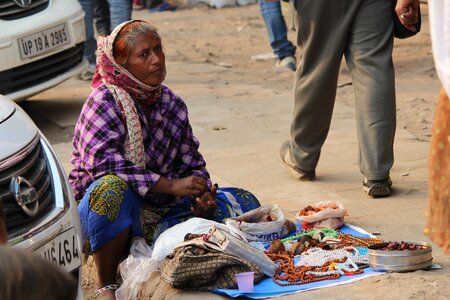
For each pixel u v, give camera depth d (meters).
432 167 3.88
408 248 5.25
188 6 19.88
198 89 11.16
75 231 4.71
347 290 4.95
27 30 8.95
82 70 9.82
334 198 6.82
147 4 19.73
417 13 6.22
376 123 6.58
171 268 4.94
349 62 6.73
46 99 10.91
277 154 8.14
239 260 4.98
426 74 11.55
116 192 5.20
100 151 5.36
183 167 5.80
